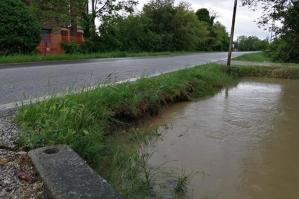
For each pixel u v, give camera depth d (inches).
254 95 516.7
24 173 132.3
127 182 171.3
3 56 698.8
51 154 146.2
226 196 175.6
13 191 119.6
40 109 201.3
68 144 171.5
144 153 222.4
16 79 376.8
